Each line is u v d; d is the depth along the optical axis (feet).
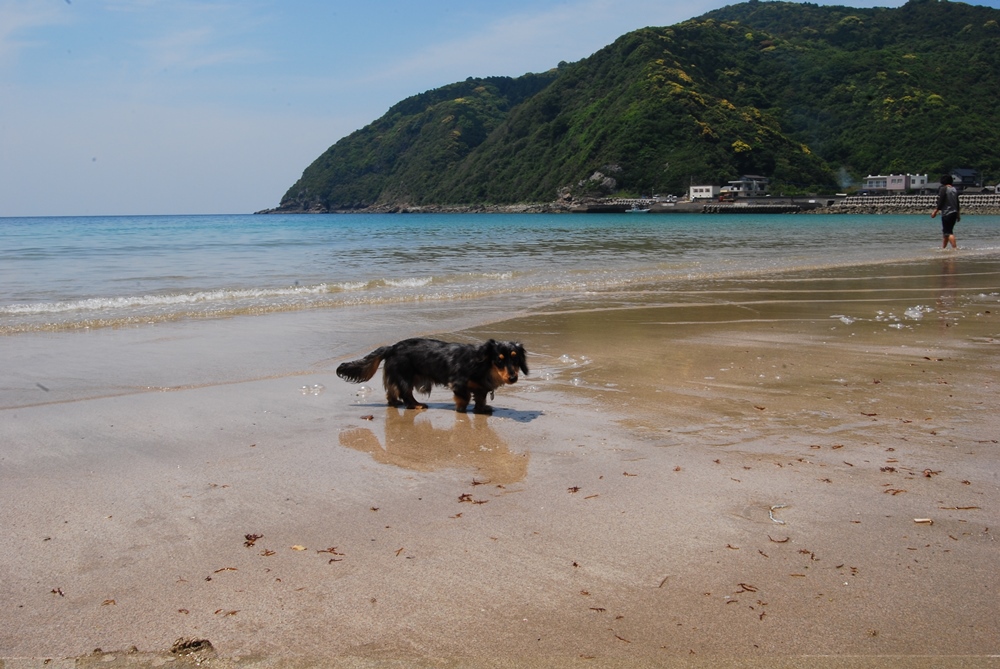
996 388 22.12
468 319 36.06
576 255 78.79
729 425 18.89
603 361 26.53
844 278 53.16
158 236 150.00
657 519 13.37
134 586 11.10
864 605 10.47
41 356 27.84
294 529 13.05
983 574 11.30
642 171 417.90
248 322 35.53
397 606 10.53
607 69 519.19
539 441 17.98
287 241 119.75
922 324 33.68
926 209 332.39
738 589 10.93
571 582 11.18
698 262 67.41
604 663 9.23
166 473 15.83
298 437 18.48
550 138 505.66
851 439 17.63
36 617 10.27
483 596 10.80
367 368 21.85
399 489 14.96
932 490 14.51
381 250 90.43
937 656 9.33
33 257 79.56
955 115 413.18
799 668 9.12
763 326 33.68
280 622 10.15
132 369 25.77
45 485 15.06
